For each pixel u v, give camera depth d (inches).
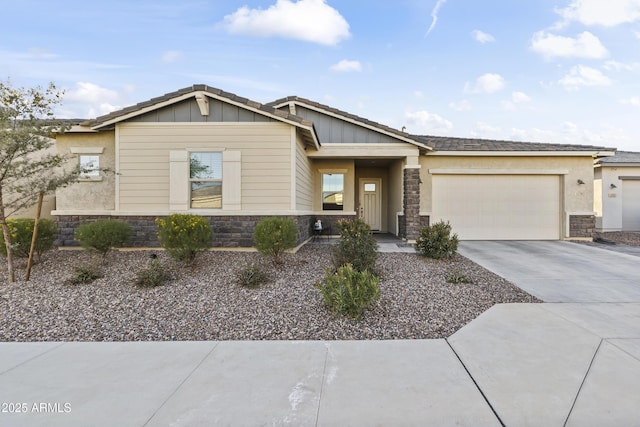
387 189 558.3
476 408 94.3
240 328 157.8
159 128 332.2
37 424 87.3
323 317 169.5
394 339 144.9
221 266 267.9
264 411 93.2
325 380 109.7
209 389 104.3
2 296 198.8
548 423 88.2
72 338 147.0
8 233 230.5
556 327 154.1
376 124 417.4
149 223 330.6
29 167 231.8
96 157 352.8
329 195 494.6
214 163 336.2
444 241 311.1
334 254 268.7
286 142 334.3
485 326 156.1
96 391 103.0
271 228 269.7
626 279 248.7
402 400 98.2
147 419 89.6
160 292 207.2
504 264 302.5
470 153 452.8
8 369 117.2
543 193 465.4
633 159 605.3
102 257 286.7
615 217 597.0
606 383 106.3
